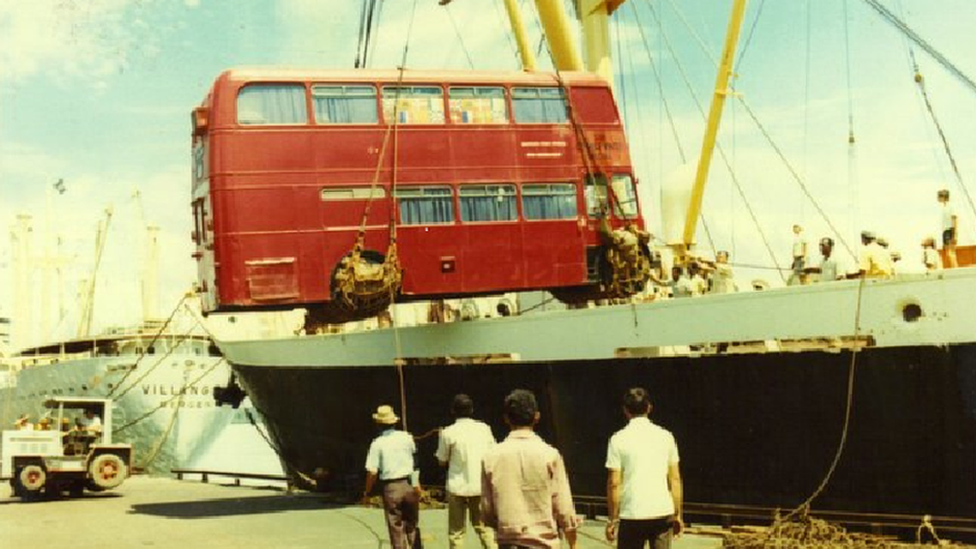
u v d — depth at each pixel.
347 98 22.22
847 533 15.79
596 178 24.22
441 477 23.39
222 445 49.72
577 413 20.36
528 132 23.61
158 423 48.41
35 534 18.84
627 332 19.77
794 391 16.92
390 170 22.17
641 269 23.98
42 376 53.38
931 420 15.41
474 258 22.61
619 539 8.77
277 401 28.20
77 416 29.80
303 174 21.53
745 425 17.61
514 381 21.44
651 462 8.73
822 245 19.16
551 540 7.16
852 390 16.14
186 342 50.31
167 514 22.83
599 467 20.09
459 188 22.70
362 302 21.64
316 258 21.38
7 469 27.50
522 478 7.22
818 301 16.92
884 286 16.09
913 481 15.64
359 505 24.31
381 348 24.64
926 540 15.27
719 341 18.30
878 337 16.12
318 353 26.33
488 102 23.39
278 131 21.56
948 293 15.39
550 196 23.55
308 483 28.31
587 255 23.88
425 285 22.16
